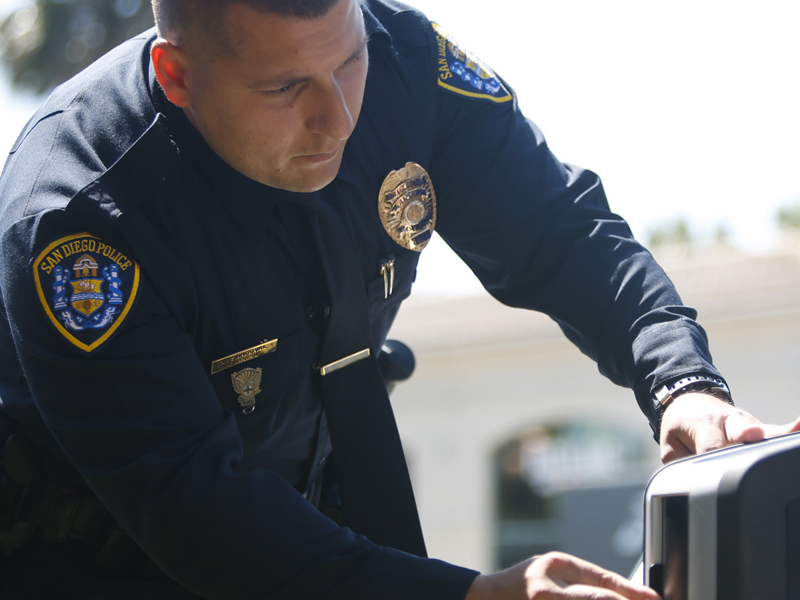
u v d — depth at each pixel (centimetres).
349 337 143
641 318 142
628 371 143
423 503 1223
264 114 116
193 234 125
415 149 151
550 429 1200
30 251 116
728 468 92
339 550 106
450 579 103
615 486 693
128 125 127
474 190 158
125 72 135
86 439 113
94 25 804
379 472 145
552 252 155
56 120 132
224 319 129
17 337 116
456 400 1239
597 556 684
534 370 1214
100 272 116
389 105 150
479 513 1198
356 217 145
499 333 1204
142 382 113
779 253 1203
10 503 140
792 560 89
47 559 141
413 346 1236
